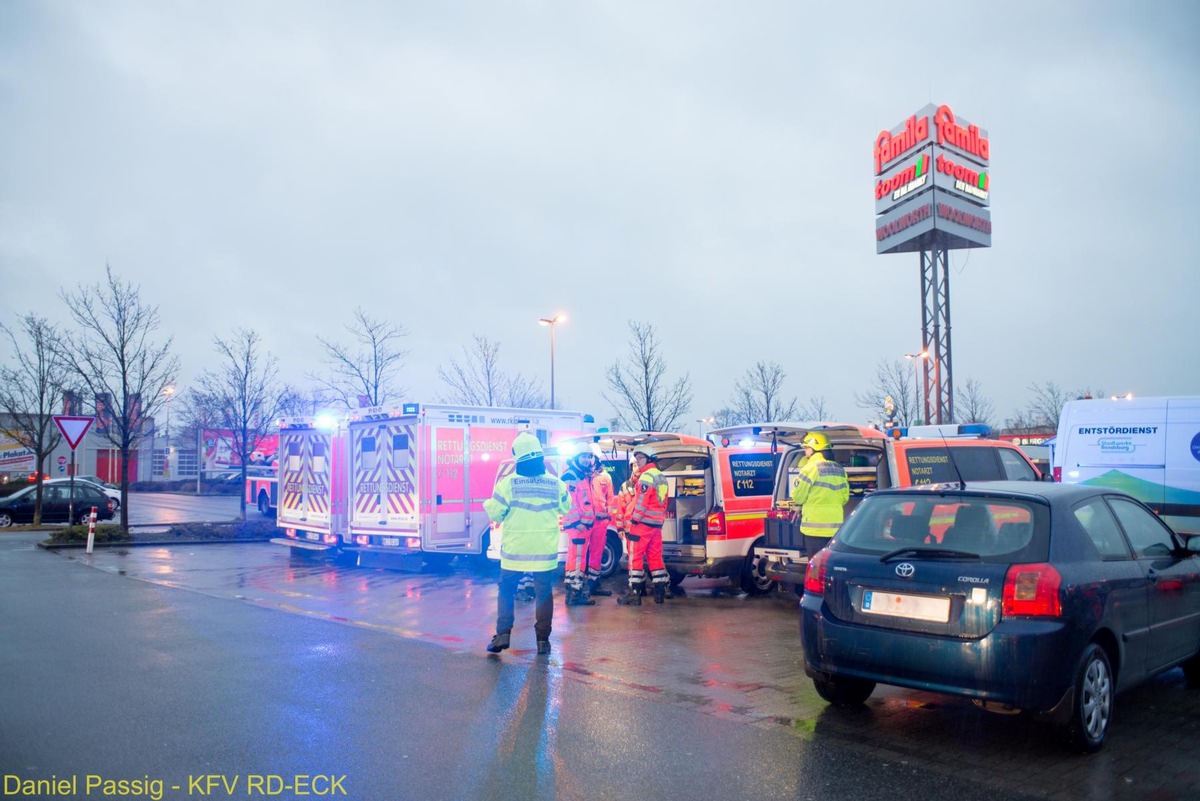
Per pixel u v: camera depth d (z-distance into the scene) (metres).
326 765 4.61
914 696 6.09
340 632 8.40
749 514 10.93
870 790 4.32
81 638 8.02
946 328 32.53
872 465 10.98
